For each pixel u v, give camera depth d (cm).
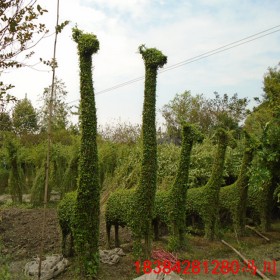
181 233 758
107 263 679
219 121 2594
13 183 1377
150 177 678
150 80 684
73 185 1292
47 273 607
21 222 1026
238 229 906
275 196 921
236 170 1160
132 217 687
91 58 615
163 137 1691
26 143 1761
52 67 543
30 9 401
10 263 690
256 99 2225
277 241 882
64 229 709
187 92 2930
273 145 809
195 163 1141
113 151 1326
